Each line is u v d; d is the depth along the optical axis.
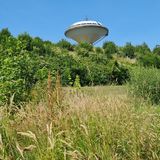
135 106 5.15
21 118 4.49
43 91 6.48
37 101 6.16
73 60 22.39
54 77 7.59
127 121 4.33
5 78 6.71
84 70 21.17
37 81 7.53
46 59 20.47
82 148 3.81
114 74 22.00
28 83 7.34
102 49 40.94
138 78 11.77
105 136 3.95
